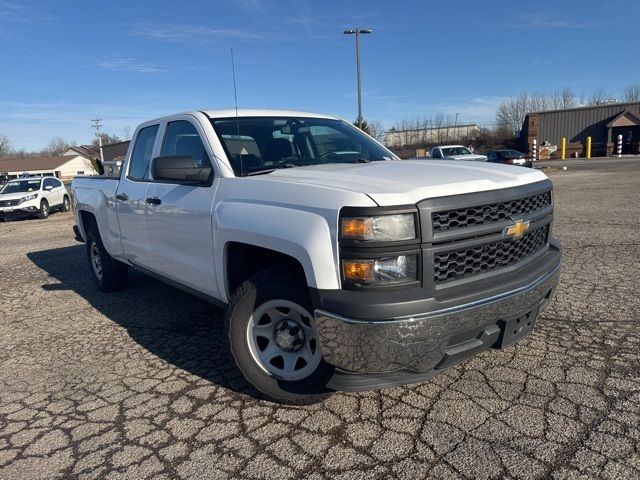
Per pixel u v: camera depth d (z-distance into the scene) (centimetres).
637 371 324
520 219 289
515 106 6600
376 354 245
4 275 744
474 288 262
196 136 382
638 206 1064
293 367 299
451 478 234
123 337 442
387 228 243
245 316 302
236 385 338
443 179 277
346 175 294
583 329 395
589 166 2834
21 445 281
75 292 614
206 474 247
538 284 289
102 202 534
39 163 7900
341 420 287
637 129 4275
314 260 255
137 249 463
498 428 269
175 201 379
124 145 5650
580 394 299
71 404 325
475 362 347
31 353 419
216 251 333
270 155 372
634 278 523
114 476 249
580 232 795
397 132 6100
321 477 240
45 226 1495
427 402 300
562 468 236
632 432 260
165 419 300
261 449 264
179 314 500
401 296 243
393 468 243
